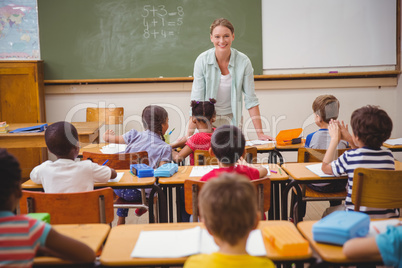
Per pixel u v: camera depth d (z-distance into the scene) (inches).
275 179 90.1
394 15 192.5
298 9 192.5
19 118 188.2
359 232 52.5
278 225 58.8
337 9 192.4
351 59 195.3
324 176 89.7
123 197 105.2
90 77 197.6
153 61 196.5
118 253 51.8
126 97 201.5
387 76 196.7
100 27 194.4
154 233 56.6
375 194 78.8
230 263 42.2
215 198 42.3
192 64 196.5
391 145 121.7
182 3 192.7
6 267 46.7
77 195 71.6
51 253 51.0
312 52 195.0
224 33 126.5
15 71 185.3
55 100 200.7
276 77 195.2
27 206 72.3
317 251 51.1
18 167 49.3
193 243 52.9
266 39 194.2
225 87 135.5
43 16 193.8
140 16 193.8
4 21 193.8
